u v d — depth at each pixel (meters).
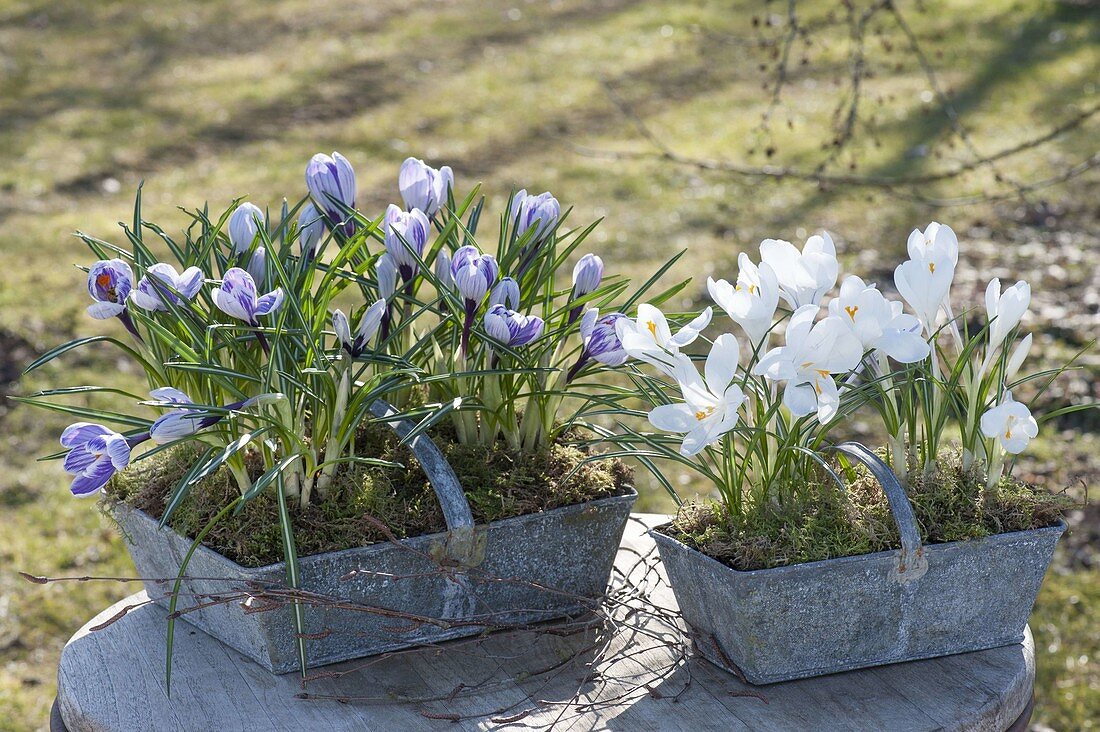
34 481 2.97
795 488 1.34
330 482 1.36
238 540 1.32
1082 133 5.71
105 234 4.63
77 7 8.62
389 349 1.43
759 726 1.30
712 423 1.27
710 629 1.34
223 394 1.38
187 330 1.34
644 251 4.50
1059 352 3.44
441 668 1.35
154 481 1.39
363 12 8.91
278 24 8.52
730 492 1.33
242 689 1.33
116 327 3.79
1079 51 7.11
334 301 3.72
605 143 6.02
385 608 1.34
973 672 1.34
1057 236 4.39
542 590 1.39
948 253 1.33
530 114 6.56
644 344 1.28
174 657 1.36
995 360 1.39
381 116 6.55
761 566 1.30
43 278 4.11
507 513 1.36
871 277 4.14
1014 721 1.34
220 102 6.72
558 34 8.27
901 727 1.29
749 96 6.69
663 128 6.21
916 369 1.34
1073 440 3.00
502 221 1.42
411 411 1.37
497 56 7.77
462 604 1.37
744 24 8.12
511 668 1.35
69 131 6.12
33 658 2.36
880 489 1.36
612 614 1.40
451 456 1.40
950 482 1.35
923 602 1.33
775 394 1.34
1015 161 5.32
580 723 1.30
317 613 1.33
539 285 1.43
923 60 2.33
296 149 5.96
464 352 1.38
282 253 1.38
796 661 1.32
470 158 5.83
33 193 5.19
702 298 3.97
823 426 1.35
